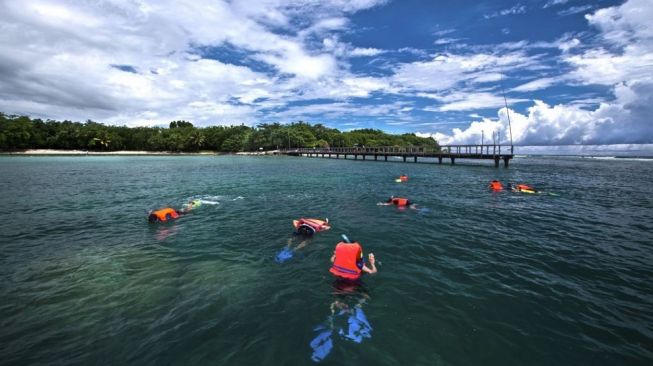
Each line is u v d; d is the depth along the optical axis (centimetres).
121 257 812
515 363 418
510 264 758
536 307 559
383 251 849
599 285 646
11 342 461
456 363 418
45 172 3328
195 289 628
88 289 629
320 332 484
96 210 1419
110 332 486
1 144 8469
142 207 1488
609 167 3978
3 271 722
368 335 477
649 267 740
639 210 1372
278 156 8956
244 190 2027
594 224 1134
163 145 10988
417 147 4962
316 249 868
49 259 799
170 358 426
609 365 414
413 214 1298
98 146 10250
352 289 626
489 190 1969
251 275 695
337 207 1454
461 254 827
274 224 1153
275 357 428
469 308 555
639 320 519
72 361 422
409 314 536
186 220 1221
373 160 6009
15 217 1275
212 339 467
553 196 1738
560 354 436
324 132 13650
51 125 9981
